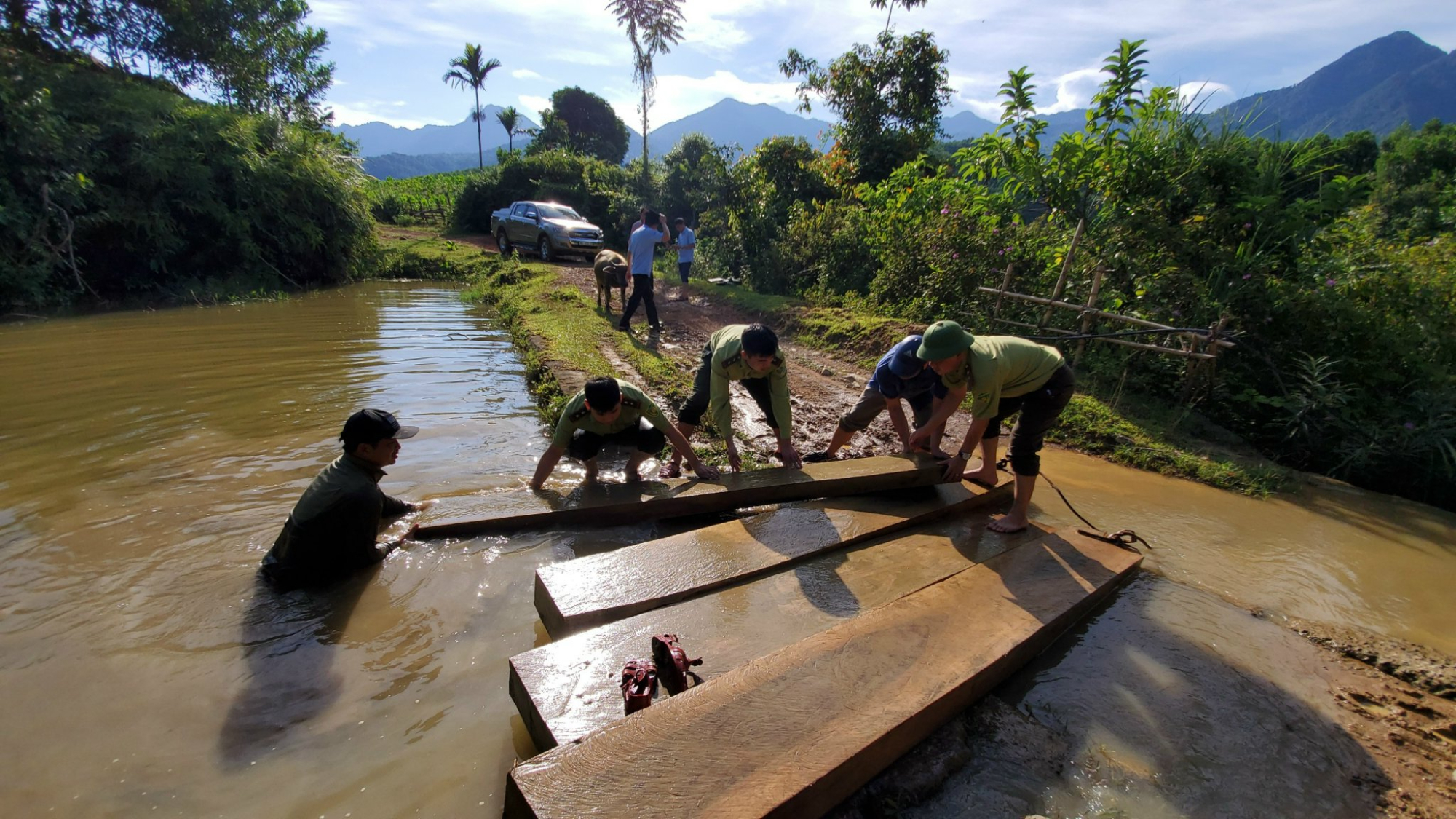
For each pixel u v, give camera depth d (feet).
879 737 7.57
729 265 54.90
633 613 10.32
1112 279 27.96
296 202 49.34
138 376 24.30
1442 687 10.48
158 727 8.58
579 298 40.93
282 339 31.55
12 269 35.22
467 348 30.91
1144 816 7.84
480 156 143.02
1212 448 21.45
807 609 10.76
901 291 35.45
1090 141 28.78
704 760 6.98
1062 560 12.78
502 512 13.83
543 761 6.76
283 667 9.80
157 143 41.65
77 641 10.19
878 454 19.84
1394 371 22.30
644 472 17.42
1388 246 25.70
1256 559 14.78
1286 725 9.46
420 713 9.00
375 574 12.25
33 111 36.58
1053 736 8.96
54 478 15.75
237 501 14.90
